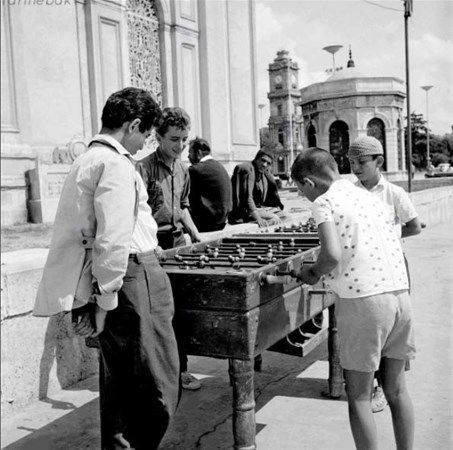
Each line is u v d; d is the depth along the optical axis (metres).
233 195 6.27
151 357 2.46
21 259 3.50
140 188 2.55
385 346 2.53
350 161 3.32
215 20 15.02
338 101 34.94
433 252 9.55
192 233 4.26
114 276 2.27
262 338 2.61
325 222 2.42
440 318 5.34
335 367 3.57
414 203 12.82
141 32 13.58
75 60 11.02
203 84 14.87
